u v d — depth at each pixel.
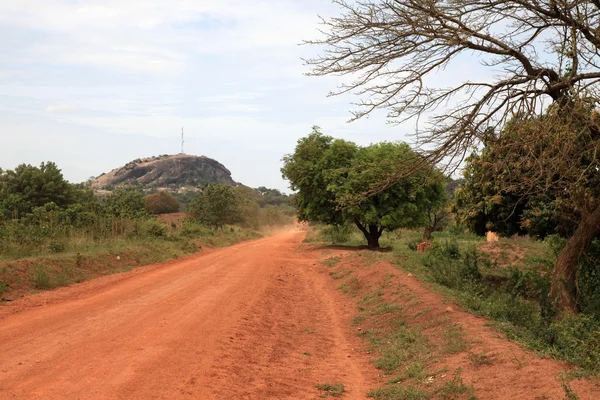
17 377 6.62
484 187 14.27
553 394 5.78
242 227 68.38
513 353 7.41
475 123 9.16
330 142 35.78
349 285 17.97
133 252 24.33
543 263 17.20
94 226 26.61
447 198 33.22
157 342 8.80
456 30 8.95
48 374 6.79
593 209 11.25
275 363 8.62
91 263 19.84
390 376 8.30
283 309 13.85
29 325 10.12
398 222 30.89
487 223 15.90
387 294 14.42
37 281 15.23
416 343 9.63
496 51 9.46
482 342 8.27
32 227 22.03
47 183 50.62
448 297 12.08
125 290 15.34
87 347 8.34
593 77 9.45
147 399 6.03
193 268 21.86
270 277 19.52
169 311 11.84
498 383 6.56
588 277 12.66
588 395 5.59
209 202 53.19
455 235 40.91
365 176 29.30
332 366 8.98
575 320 8.87
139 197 58.31
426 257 18.84
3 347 8.28
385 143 32.16
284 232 83.06
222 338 9.48
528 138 9.16
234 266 22.91
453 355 8.26
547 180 9.34
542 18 9.52
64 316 11.12
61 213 26.69
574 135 9.09
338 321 13.14
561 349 7.48
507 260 22.16
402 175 9.66
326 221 35.22
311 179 33.47
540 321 9.09
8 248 18.39
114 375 6.83
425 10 8.77
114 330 9.70
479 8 9.16
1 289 13.71
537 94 9.61
